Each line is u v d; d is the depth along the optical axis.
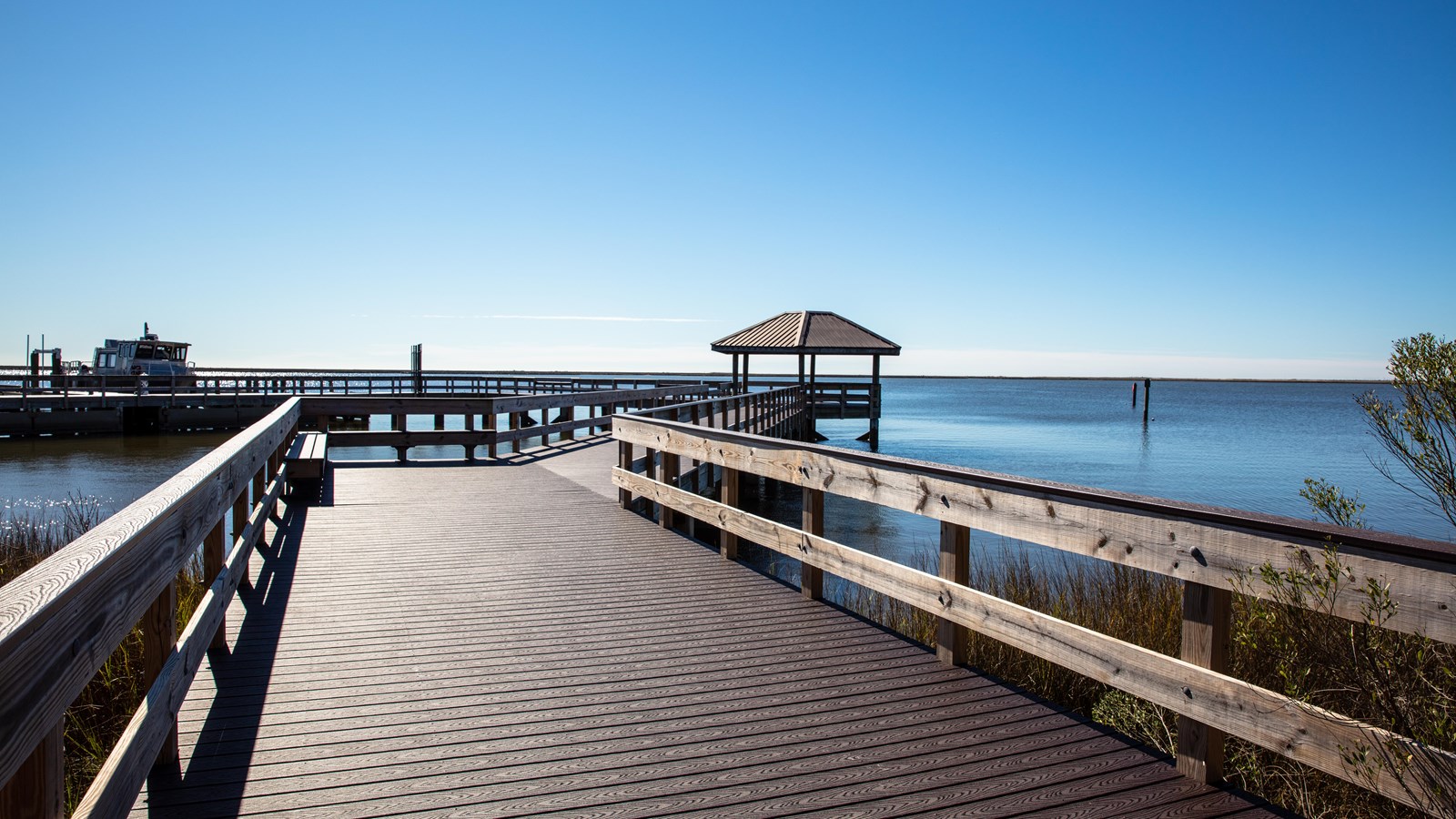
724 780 2.92
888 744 3.20
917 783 2.90
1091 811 2.71
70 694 1.71
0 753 1.36
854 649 4.27
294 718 3.38
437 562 5.98
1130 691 3.04
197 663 3.14
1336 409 86.75
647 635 4.45
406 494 9.10
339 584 5.39
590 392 15.52
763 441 5.51
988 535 13.70
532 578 5.58
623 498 8.21
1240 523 2.64
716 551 6.42
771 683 3.80
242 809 2.68
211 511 3.43
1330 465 28.69
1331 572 2.37
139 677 4.28
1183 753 2.96
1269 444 38.03
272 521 7.51
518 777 2.93
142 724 2.35
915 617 6.65
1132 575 7.32
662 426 7.30
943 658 4.09
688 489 10.65
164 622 2.68
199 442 28.80
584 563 5.99
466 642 4.30
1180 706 2.86
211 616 3.42
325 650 4.18
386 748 3.13
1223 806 2.74
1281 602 2.56
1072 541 3.27
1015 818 2.66
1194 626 2.85
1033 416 62.69
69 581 1.66
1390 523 17.34
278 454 8.48
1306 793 3.29
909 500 4.21
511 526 7.31
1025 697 3.67
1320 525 2.46
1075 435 42.25
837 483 4.77
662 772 2.97
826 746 3.18
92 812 1.89
